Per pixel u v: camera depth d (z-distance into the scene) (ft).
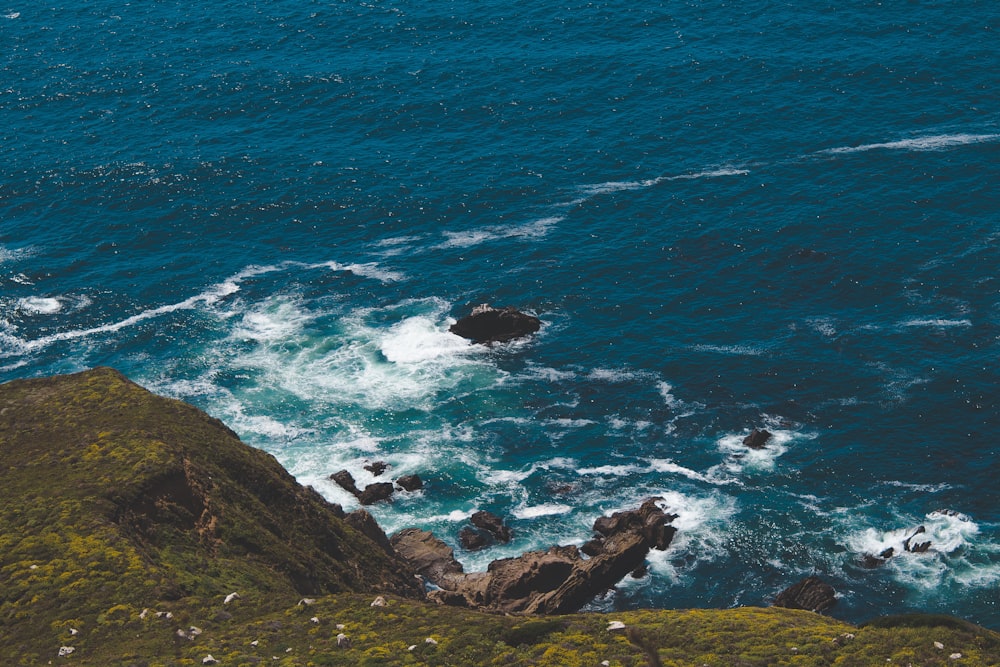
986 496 300.61
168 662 186.60
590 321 375.86
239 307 392.06
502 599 277.44
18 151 481.46
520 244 414.00
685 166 449.06
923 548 287.07
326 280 402.93
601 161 455.63
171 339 378.53
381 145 476.13
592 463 322.96
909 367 344.69
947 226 402.93
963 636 185.88
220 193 449.48
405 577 274.57
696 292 384.06
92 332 382.83
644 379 350.23
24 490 244.22
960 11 539.70
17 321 388.57
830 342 357.41
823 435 324.60
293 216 436.35
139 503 238.07
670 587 283.18
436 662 183.73
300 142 480.64
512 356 363.97
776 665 179.73
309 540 260.42
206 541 238.89
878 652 181.68
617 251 406.21
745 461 318.24
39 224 437.17
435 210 434.71
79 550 221.05
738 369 350.43
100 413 276.62
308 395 353.31
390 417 343.46
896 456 315.37
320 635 197.98
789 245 400.06
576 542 297.74
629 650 184.55
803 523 297.94
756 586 282.36
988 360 344.49
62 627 202.90
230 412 347.15
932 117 465.88
